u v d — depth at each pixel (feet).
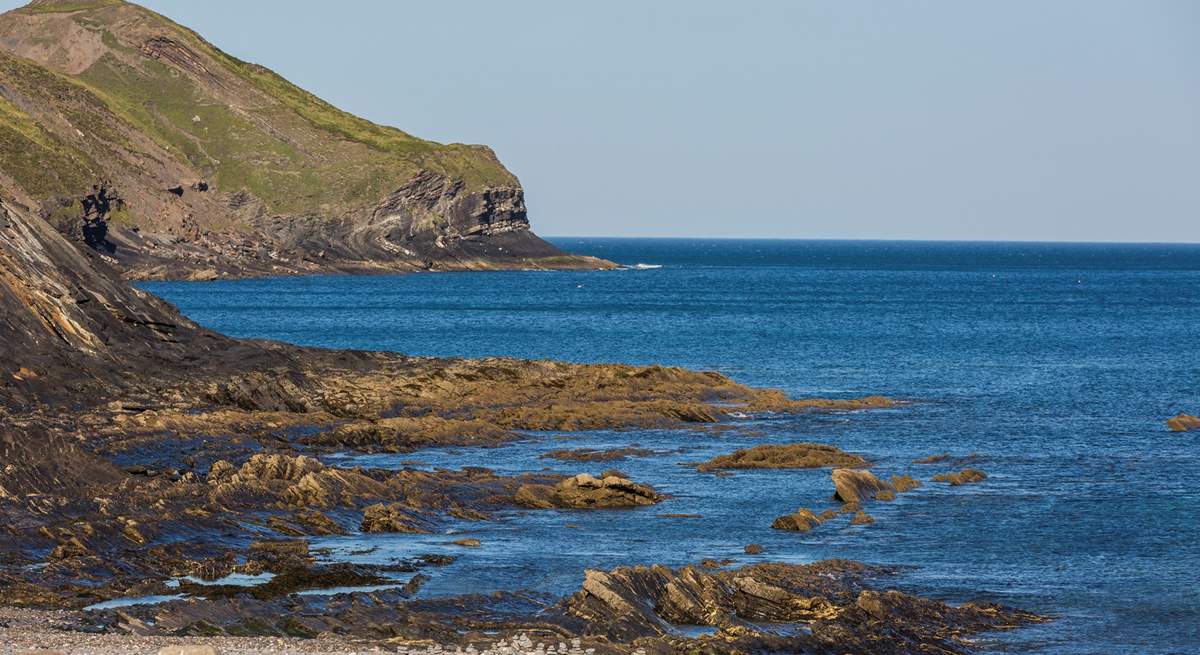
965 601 103.35
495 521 132.05
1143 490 151.02
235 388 199.62
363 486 136.46
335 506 131.23
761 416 214.07
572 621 92.89
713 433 195.93
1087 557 118.73
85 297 233.14
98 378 202.08
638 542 123.24
